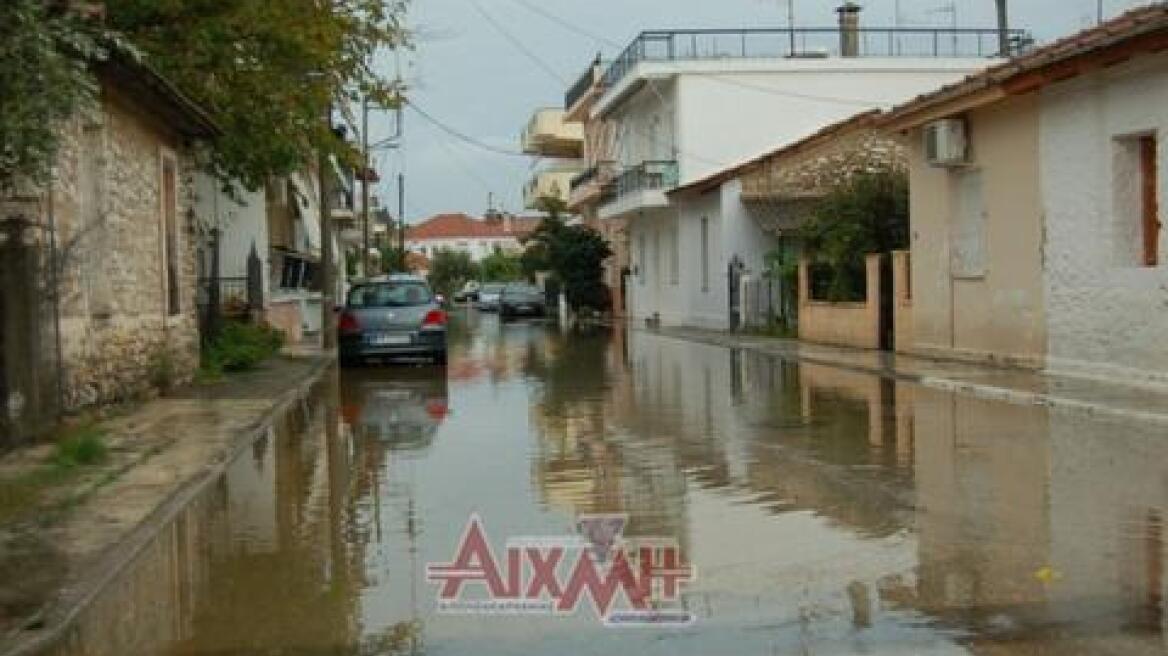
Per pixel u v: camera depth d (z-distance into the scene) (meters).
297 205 40.12
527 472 11.64
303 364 25.98
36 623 6.75
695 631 6.37
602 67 59.06
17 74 8.16
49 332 13.16
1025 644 5.93
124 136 16.66
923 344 23.23
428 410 17.52
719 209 37.53
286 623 6.79
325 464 12.59
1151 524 8.52
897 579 7.24
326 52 22.23
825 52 43.91
